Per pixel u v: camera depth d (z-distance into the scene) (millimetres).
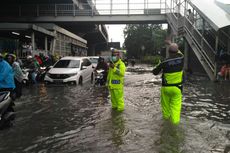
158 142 6043
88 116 8406
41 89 14586
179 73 7152
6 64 7973
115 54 9055
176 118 7254
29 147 5812
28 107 9820
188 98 11766
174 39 29938
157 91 13953
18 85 11648
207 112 9039
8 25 21531
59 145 5922
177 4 26734
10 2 37250
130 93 13180
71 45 37688
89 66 18953
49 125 7453
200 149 5656
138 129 6965
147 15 35406
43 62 21375
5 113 7145
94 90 14172
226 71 18406
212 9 20031
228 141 6145
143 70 33562
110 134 6605
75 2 36906
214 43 22828
